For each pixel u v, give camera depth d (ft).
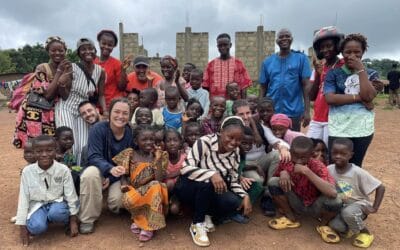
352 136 14.02
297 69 19.34
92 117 15.81
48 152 13.17
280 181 13.61
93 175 13.43
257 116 16.89
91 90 16.53
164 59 19.69
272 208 15.42
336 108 14.44
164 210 14.07
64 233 13.89
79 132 15.83
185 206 14.78
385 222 14.85
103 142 14.30
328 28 15.19
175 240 13.41
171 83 19.98
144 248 12.83
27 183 13.28
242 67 21.86
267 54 54.24
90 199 13.52
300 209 14.29
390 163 24.07
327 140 16.05
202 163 13.52
